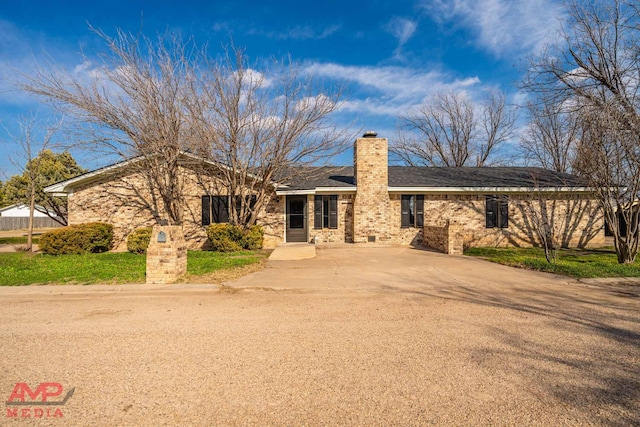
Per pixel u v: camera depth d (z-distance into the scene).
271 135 13.48
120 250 15.09
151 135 12.28
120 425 2.56
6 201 27.02
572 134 16.39
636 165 9.12
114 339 4.34
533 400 2.88
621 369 3.45
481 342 4.18
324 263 10.42
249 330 4.67
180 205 14.27
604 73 14.62
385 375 3.34
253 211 14.10
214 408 2.78
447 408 2.77
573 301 6.14
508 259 10.85
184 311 5.63
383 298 6.46
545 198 14.39
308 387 3.11
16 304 6.10
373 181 15.59
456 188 15.53
